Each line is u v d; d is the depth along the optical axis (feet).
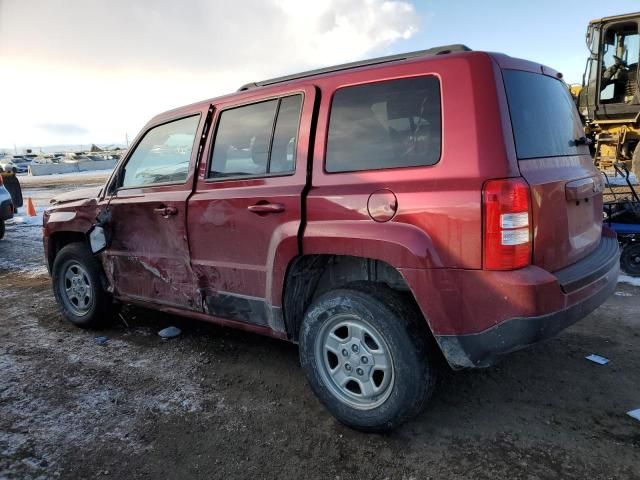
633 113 31.04
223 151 11.78
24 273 23.70
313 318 9.73
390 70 9.27
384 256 8.66
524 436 9.16
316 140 9.96
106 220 14.21
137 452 9.18
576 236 9.60
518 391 10.75
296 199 9.88
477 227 7.87
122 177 14.46
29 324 16.35
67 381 12.07
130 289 14.12
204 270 11.93
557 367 11.74
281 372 12.19
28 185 89.35
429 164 8.48
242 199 10.82
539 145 8.96
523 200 7.83
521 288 7.69
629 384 10.84
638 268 18.66
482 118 8.12
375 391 9.21
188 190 12.24
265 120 11.02
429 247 8.24
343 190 9.31
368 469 8.47
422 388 8.71
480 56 8.48
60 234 16.28
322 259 10.41
